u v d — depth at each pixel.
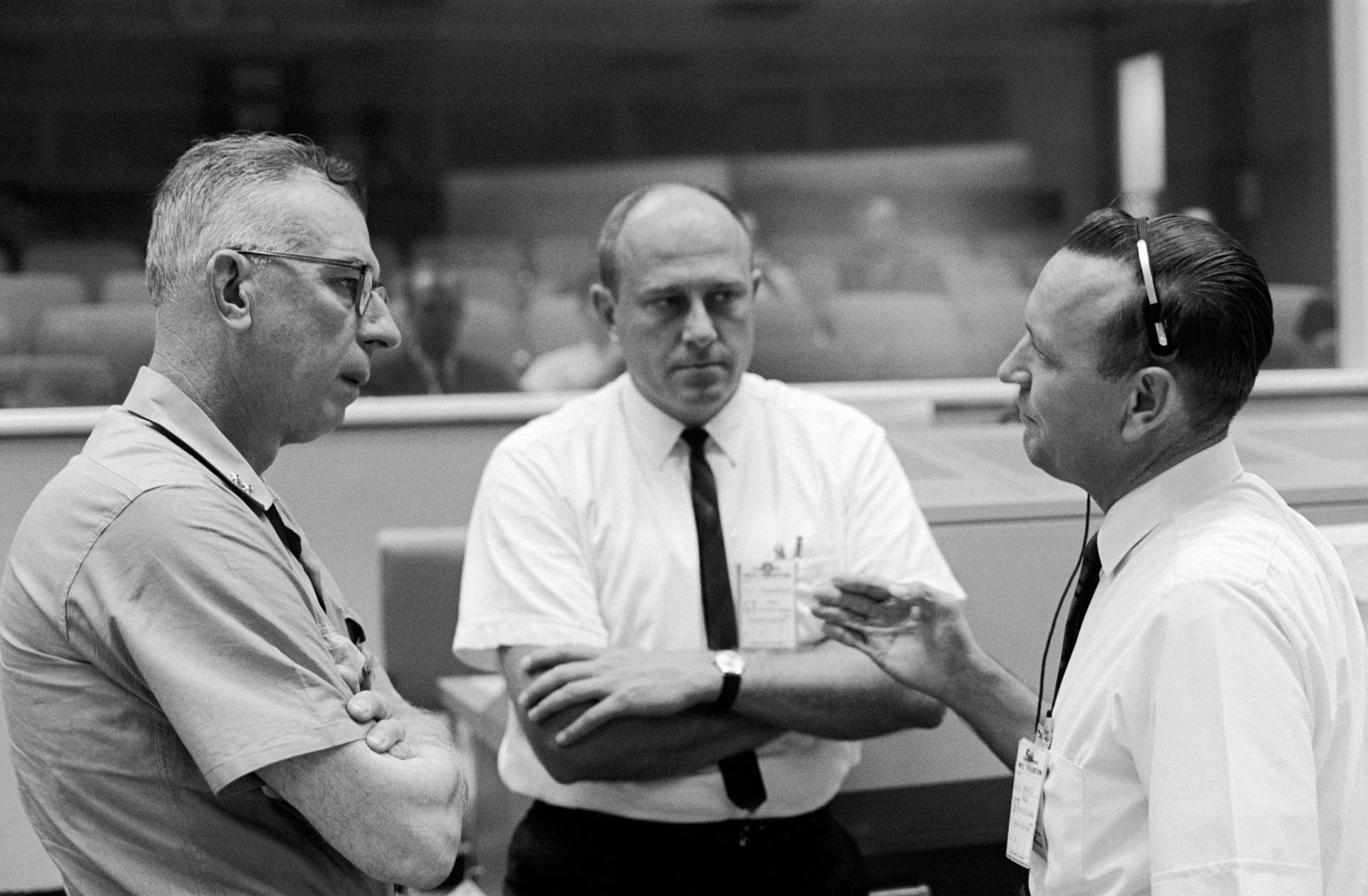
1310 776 0.90
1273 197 5.09
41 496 1.08
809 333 4.59
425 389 4.25
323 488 2.58
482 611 1.59
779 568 1.59
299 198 1.10
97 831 1.05
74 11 4.98
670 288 1.55
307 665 1.06
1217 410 1.01
